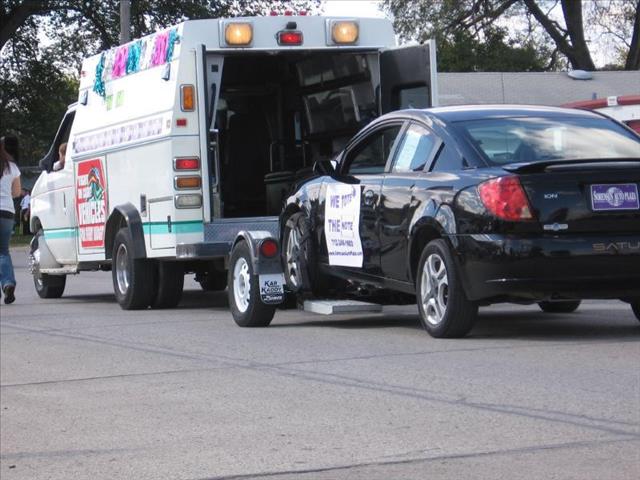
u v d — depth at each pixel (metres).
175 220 18.88
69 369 13.72
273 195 20.84
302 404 10.88
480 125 14.61
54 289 24.84
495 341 14.09
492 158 14.04
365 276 15.62
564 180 13.27
